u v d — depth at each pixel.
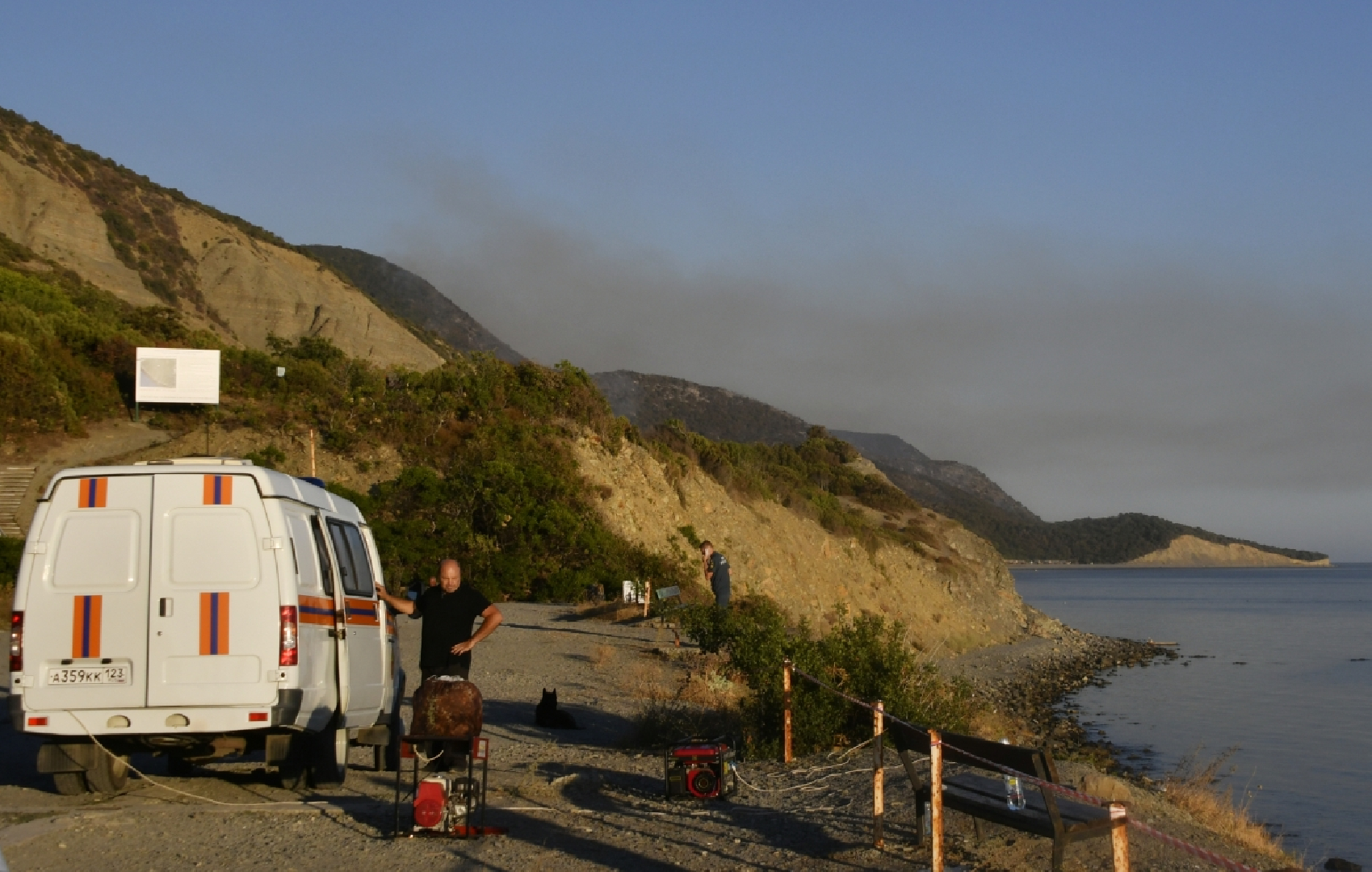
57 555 8.32
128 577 8.31
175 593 8.30
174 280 120.00
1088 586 181.88
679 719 13.13
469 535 37.41
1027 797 7.58
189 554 8.36
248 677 8.29
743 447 66.94
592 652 22.03
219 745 8.92
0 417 40.19
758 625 19.03
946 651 53.75
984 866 7.33
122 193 129.00
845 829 8.37
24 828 7.66
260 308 122.81
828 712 12.24
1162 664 50.50
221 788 9.62
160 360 43.06
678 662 21.23
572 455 44.00
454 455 42.56
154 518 8.38
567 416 47.31
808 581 53.22
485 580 35.94
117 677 8.23
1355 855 15.45
